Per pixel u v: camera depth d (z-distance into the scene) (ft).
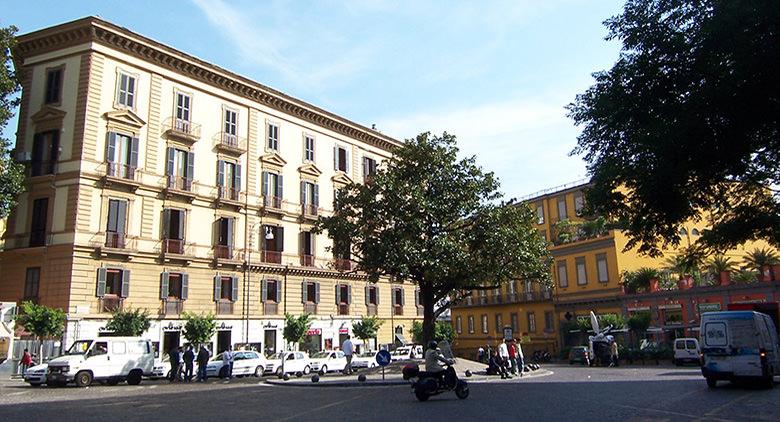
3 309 106.42
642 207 49.26
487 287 97.91
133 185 121.08
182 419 43.55
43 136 119.55
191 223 132.77
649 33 43.27
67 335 107.65
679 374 90.63
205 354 95.40
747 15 35.86
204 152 137.49
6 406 53.62
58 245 111.96
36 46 122.83
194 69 136.36
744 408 45.75
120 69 123.13
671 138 39.99
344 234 96.84
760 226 52.49
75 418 44.50
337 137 173.88
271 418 43.62
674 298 146.92
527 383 74.84
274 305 148.46
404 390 67.26
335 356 125.49
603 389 64.34
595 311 168.25
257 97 151.23
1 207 107.24
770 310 99.71
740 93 38.14
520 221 95.91
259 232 147.23
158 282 125.08
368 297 177.27
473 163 97.09
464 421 40.40
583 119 50.52
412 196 91.40
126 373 87.10
